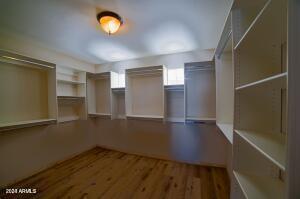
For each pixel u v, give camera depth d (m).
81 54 2.99
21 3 1.46
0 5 1.47
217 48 1.93
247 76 1.12
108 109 3.57
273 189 0.93
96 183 2.18
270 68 1.07
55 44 2.49
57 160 2.86
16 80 2.29
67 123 3.10
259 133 1.04
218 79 2.11
